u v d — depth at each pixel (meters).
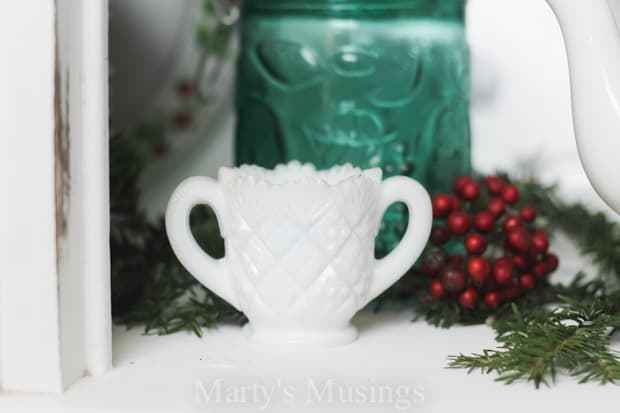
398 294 0.65
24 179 0.50
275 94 0.67
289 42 0.66
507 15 0.86
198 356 0.55
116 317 0.62
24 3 0.49
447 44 0.67
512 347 0.55
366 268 0.57
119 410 0.49
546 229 0.73
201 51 0.87
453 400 0.49
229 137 0.87
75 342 0.52
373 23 0.65
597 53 0.53
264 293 0.56
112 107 0.85
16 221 0.50
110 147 0.67
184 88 0.87
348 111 0.66
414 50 0.66
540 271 0.62
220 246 0.64
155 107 0.86
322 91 0.66
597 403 0.49
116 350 0.56
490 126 0.87
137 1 0.85
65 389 0.51
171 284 0.62
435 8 0.66
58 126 0.50
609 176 0.53
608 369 0.51
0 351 0.51
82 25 0.51
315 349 0.56
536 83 0.86
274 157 0.68
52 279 0.50
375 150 0.66
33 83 0.49
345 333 0.57
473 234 0.61
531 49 0.86
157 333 0.59
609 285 0.68
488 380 0.52
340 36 0.65
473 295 0.60
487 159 0.87
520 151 0.87
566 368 0.53
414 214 0.57
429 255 0.62
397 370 0.53
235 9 0.86
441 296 0.61
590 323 0.57
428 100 0.66
